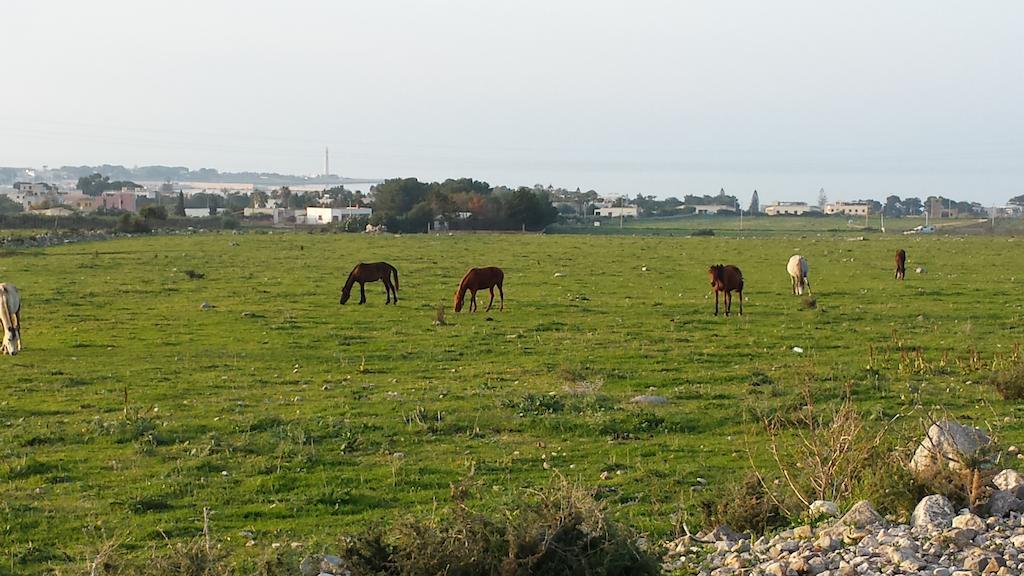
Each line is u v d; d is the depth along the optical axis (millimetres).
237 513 12203
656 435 15953
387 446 15352
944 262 49312
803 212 199875
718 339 26234
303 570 8906
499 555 7934
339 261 51719
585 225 123875
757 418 16734
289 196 183625
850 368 21422
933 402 17812
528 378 21016
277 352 24750
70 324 29766
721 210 194625
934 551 8445
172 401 18938
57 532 11516
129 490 13164
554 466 14164
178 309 32969
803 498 10727
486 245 64625
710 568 8969
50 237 65750
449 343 25922
